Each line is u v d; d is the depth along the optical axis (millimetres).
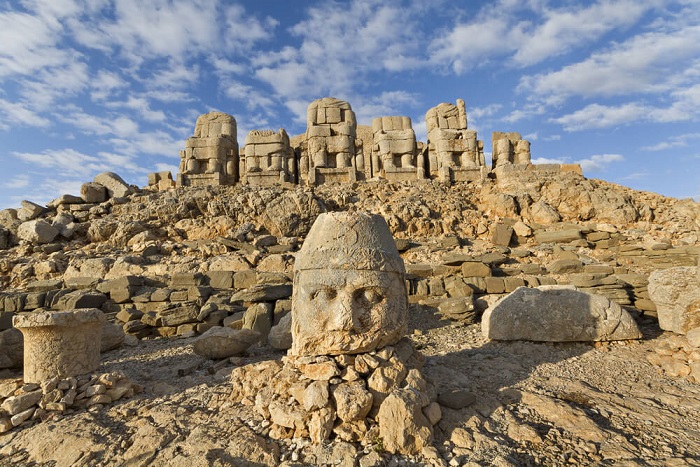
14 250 11672
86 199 14336
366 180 16203
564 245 11695
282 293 8578
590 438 4020
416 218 12828
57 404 4684
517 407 4645
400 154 16766
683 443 3957
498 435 4074
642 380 5438
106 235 12320
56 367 4992
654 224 13117
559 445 3936
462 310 8258
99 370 5520
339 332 4305
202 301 8781
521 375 5582
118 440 4109
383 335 4430
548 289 7133
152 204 13328
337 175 16156
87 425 4383
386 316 4457
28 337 5062
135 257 10477
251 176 15820
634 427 4270
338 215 4672
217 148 16422
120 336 7629
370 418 4027
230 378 5590
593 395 4922
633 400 4828
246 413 4430
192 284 9320
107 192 14953
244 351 6828
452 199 14375
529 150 16891
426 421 3982
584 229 12172
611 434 4078
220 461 3602
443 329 7945
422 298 9070
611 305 6789
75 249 11766
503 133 17750
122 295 8945
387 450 3730
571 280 9133
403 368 4395
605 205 13695
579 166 16016
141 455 3822
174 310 8484
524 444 3945
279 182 15445
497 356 6328
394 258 4652
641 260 10570
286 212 12633
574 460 3709
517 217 13828
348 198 14086
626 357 6160
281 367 4770
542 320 6754
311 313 4426
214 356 6598
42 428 4363
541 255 10984
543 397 4781
